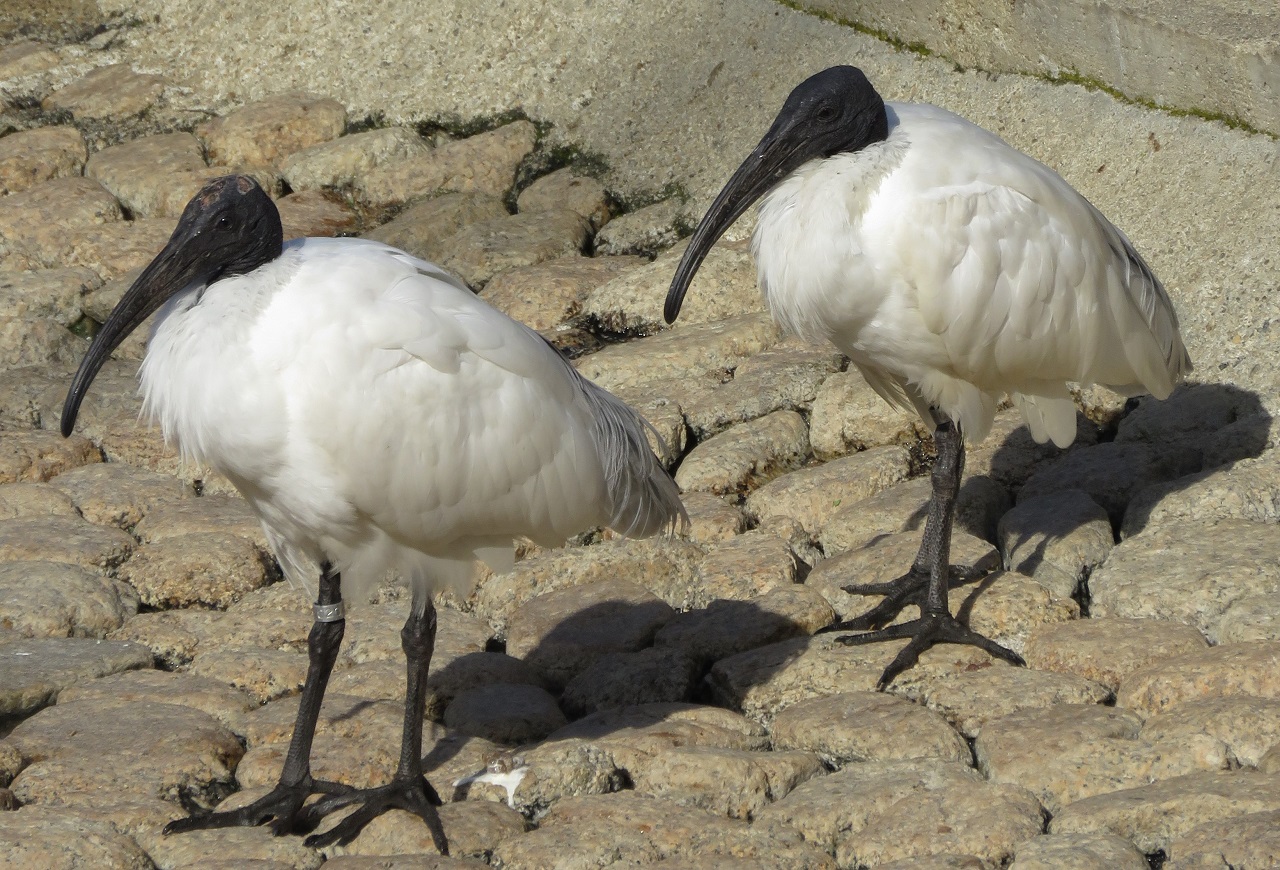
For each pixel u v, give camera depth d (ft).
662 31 60.59
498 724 31.55
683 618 35.37
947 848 25.99
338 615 29.12
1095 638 32.45
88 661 34.12
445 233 55.93
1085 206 34.58
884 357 33.86
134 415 45.83
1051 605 34.09
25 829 27.48
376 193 58.75
